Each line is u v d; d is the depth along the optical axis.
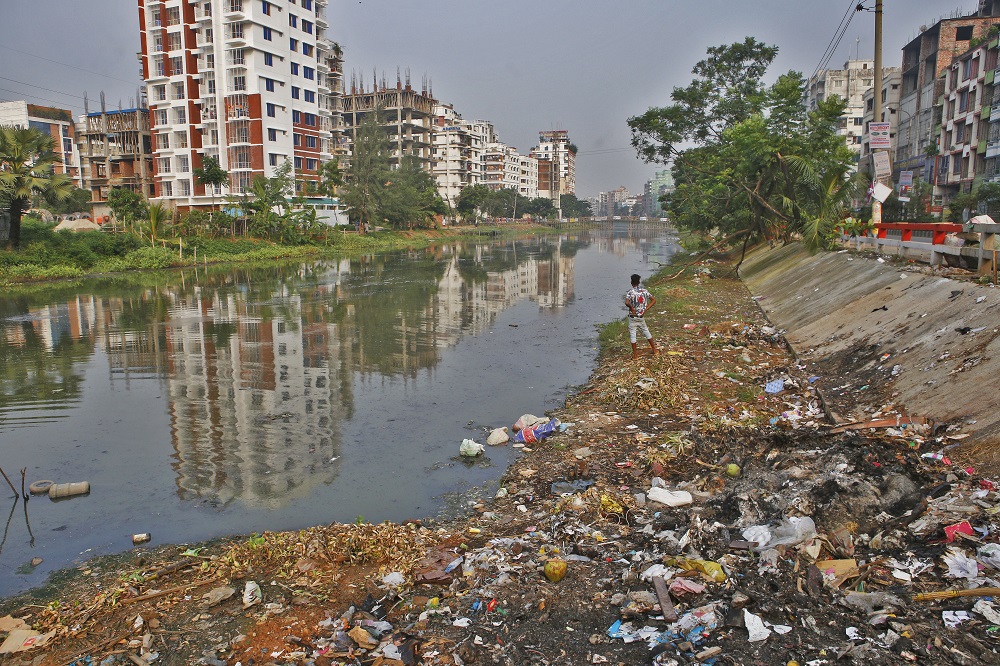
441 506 7.18
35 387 12.44
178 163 66.06
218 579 5.47
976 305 8.77
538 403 11.01
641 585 4.73
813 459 6.57
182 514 7.16
